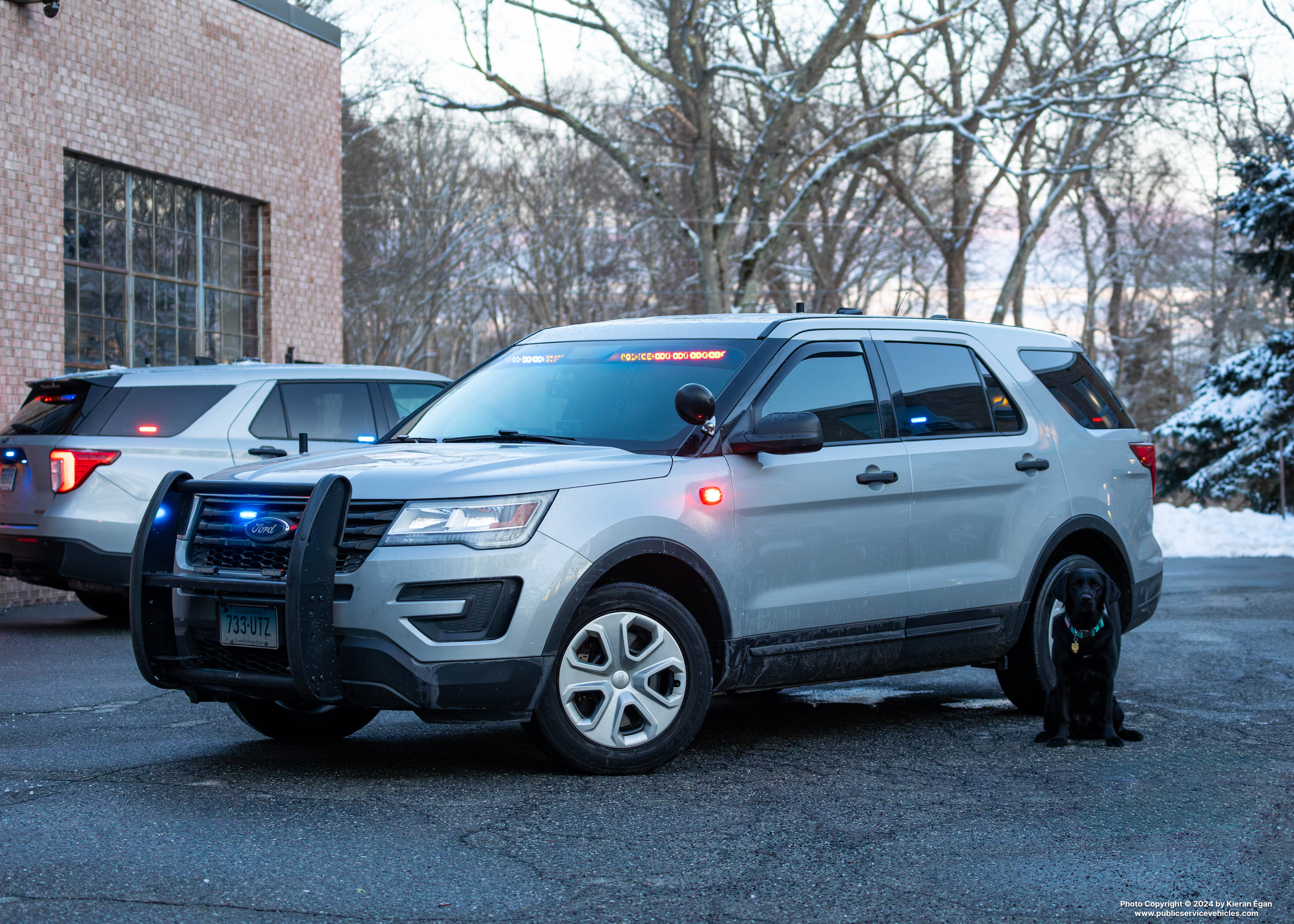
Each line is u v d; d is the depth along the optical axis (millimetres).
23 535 10070
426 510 5188
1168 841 4656
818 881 4176
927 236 45000
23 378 13180
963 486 6762
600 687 5484
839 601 6227
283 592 5094
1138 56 33938
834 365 6516
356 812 4883
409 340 38312
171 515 5605
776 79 35531
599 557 5398
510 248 44125
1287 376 30078
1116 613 6324
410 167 37219
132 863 4223
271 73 16891
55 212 13570
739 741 6422
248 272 16906
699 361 6324
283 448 10523
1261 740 6430
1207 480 31078
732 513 5863
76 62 13867
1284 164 27609
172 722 6773
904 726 6875
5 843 4426
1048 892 4090
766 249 34562
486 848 4461
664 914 3844
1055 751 6191
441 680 5129
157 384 10320
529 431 6242
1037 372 7547
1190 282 47656
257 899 3896
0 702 7379
